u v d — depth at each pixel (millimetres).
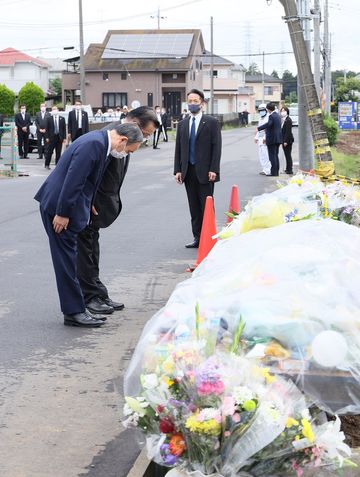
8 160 23656
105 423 5199
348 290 4316
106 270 9828
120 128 7102
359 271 4527
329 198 7066
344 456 4004
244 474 3693
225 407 3557
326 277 4414
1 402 5535
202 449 3623
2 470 4523
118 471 4547
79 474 4504
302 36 12484
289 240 5008
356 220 7031
